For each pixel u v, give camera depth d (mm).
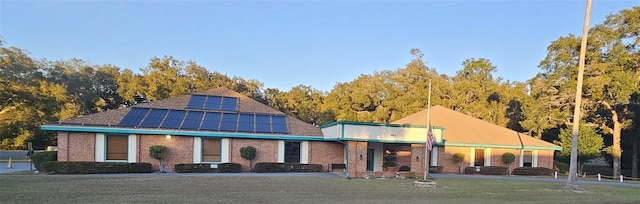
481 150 30984
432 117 32906
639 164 41281
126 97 48125
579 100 19516
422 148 25875
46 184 15398
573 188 18641
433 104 45656
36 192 12812
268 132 27578
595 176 33781
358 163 24438
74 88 47344
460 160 29750
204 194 13414
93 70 50281
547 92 39219
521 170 30312
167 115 27453
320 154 28562
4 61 33875
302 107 56812
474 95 47562
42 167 22531
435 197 14250
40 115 38688
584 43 19562
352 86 52281
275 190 15180
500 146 30922
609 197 15812
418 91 47188
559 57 36562
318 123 51969
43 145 47344
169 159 25688
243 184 17281
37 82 37406
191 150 26141
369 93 49125
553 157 33562
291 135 27859
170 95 48000
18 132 40469
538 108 39062
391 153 31328
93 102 49531
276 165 26656
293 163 27328
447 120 32781
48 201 10938
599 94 34344
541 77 40406
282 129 28500
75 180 17484
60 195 12281
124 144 25109
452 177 25344
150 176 20766
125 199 11758
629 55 33375
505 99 46406
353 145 24531
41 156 24203
